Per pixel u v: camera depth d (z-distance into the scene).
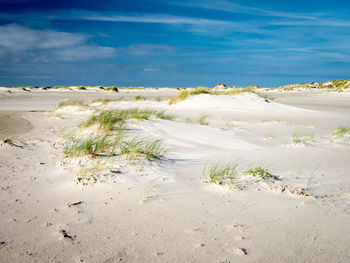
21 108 17.44
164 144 6.12
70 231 2.52
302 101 28.75
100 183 3.69
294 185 3.81
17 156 5.34
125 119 8.48
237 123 10.81
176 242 2.36
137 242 2.35
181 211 2.96
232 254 2.19
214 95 19.25
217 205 3.13
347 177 4.25
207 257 2.14
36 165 4.71
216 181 3.85
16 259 2.09
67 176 4.07
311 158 5.42
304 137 7.73
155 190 3.51
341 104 24.55
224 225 2.67
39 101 23.41
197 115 13.55
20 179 3.99
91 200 3.23
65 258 2.11
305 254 2.19
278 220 2.78
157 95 38.56
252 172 4.18
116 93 42.75
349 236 2.47
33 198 3.31
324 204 3.18
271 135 8.09
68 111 14.37
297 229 2.60
